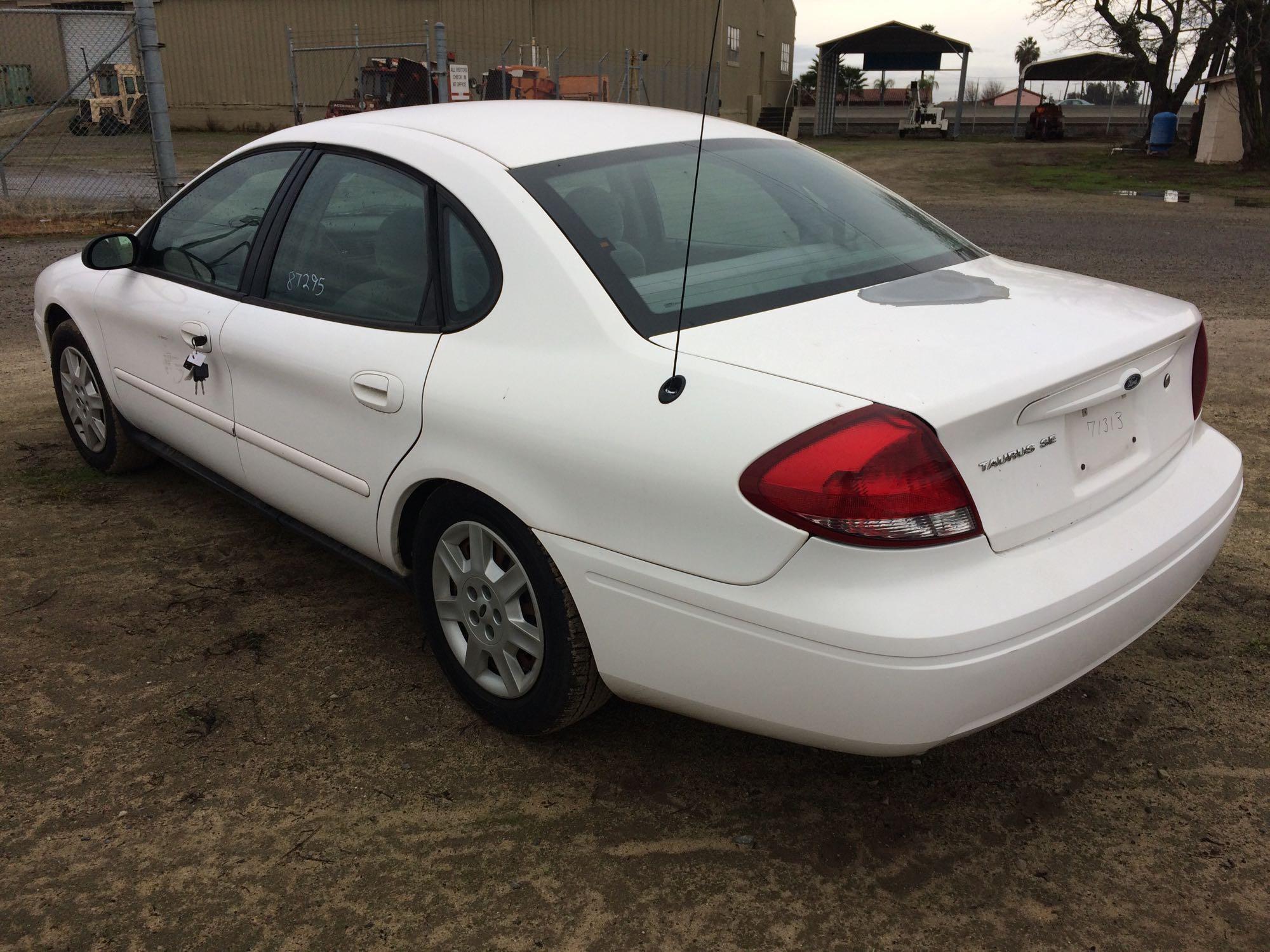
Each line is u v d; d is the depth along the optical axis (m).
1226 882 2.21
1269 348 6.67
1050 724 2.78
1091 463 2.23
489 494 2.43
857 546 1.90
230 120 32.81
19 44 27.73
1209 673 2.99
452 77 16.78
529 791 2.52
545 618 2.43
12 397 5.71
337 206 3.03
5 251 10.88
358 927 2.10
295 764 2.62
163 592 3.50
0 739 2.70
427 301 2.68
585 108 3.22
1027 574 2.01
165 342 3.62
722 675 2.12
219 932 2.09
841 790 2.53
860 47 40.69
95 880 2.23
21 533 3.94
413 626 3.31
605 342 2.29
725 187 2.81
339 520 3.02
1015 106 40.88
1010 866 2.27
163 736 2.72
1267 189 19.59
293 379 3.00
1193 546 2.37
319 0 30.97
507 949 2.05
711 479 2.03
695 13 29.09
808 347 2.12
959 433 1.93
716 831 2.39
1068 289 2.58
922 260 2.72
